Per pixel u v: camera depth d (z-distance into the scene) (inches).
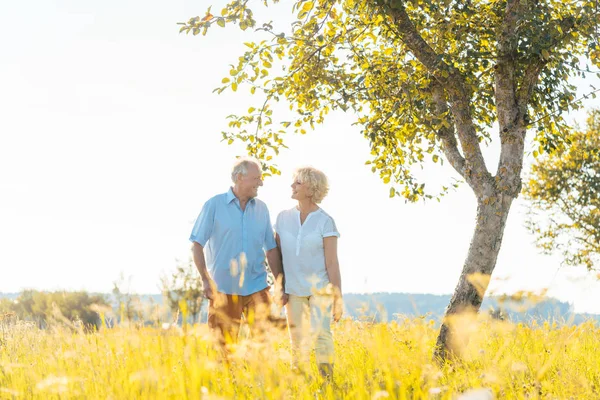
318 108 296.7
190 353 107.0
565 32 238.5
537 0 238.1
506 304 103.0
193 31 243.9
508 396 114.9
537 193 808.9
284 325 132.6
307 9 252.1
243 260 129.0
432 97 265.4
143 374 104.6
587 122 777.6
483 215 237.1
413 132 267.1
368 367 122.9
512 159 242.4
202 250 184.9
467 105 251.3
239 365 116.8
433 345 194.2
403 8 244.4
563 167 788.0
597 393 129.3
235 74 263.4
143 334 113.6
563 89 257.0
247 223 187.2
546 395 120.4
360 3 234.8
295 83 285.9
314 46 269.1
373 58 293.3
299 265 185.2
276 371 109.4
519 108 248.1
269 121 287.7
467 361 137.6
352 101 272.2
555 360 135.4
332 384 127.6
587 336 174.1
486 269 231.9
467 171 247.1
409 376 106.1
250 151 291.9
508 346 128.3
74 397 116.0
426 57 245.4
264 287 187.3
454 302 229.9
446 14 253.4
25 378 130.9
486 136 311.1
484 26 261.9
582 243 794.8
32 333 166.1
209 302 178.7
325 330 171.3
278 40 260.1
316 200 191.0
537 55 239.1
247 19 243.8
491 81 293.4
